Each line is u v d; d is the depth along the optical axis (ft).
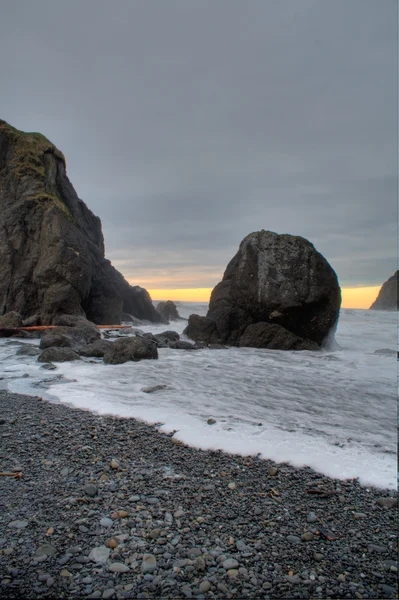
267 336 56.03
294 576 10.32
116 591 9.74
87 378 32.50
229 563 10.71
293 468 16.24
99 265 88.02
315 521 12.67
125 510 13.05
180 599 9.55
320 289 56.59
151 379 32.71
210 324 60.54
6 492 14.05
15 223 75.82
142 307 105.91
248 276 60.39
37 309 72.95
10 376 32.94
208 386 30.89
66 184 94.48
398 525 12.57
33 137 87.35
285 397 27.89
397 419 22.94
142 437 19.17
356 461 16.79
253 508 13.33
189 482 14.99
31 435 19.24
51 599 9.45
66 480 14.97
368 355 49.67
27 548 11.15
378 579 10.24
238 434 19.70
